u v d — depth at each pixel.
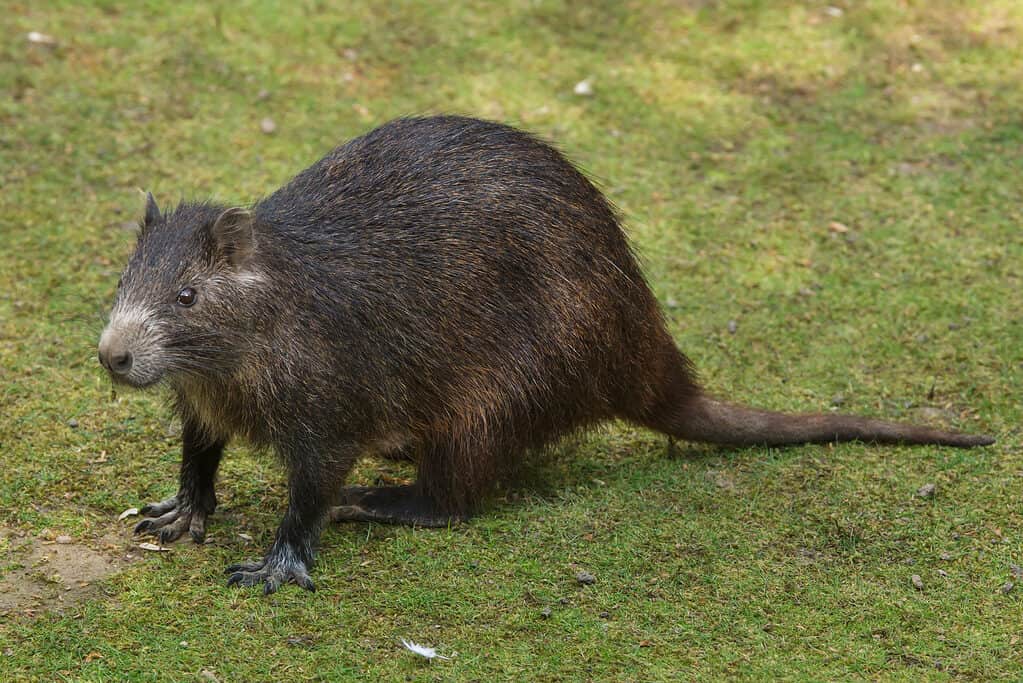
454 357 9.71
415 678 8.13
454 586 9.11
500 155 10.16
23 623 8.52
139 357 8.49
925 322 12.89
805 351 12.49
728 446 11.08
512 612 8.84
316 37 17.39
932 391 11.80
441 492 9.90
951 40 18.05
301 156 15.21
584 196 10.36
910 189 15.19
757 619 8.87
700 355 12.39
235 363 8.90
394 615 8.78
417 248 9.66
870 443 11.00
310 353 9.08
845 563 9.50
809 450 10.95
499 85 16.88
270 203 9.71
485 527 9.88
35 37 16.72
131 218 13.93
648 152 15.84
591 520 9.96
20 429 10.72
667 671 8.28
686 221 14.60
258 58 16.91
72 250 13.37
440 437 9.84
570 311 10.00
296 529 9.20
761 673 8.29
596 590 9.11
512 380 9.88
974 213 14.75
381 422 9.59
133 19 17.34
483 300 9.76
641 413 10.73
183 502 9.65
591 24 18.20
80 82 16.09
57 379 11.44
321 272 9.26
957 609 9.02
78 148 15.00
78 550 9.36
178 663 8.20
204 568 9.25
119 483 10.18
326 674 8.14
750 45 17.84
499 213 9.91
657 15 18.42
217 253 8.78
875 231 14.45
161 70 16.48
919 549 9.66
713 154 15.88
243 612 8.75
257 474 10.53
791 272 13.77
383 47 17.39
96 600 8.80
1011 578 9.34
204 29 17.30
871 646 8.62
